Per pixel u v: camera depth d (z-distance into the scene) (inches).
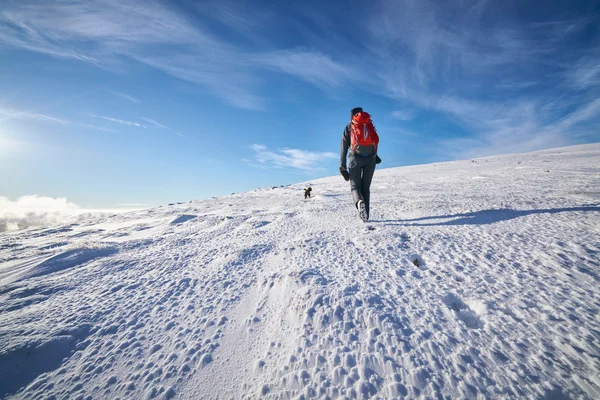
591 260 78.2
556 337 49.7
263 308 67.9
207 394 44.6
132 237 175.3
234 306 70.2
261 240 130.3
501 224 124.0
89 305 72.8
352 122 138.8
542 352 46.7
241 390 44.7
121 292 80.6
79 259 113.0
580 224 111.0
